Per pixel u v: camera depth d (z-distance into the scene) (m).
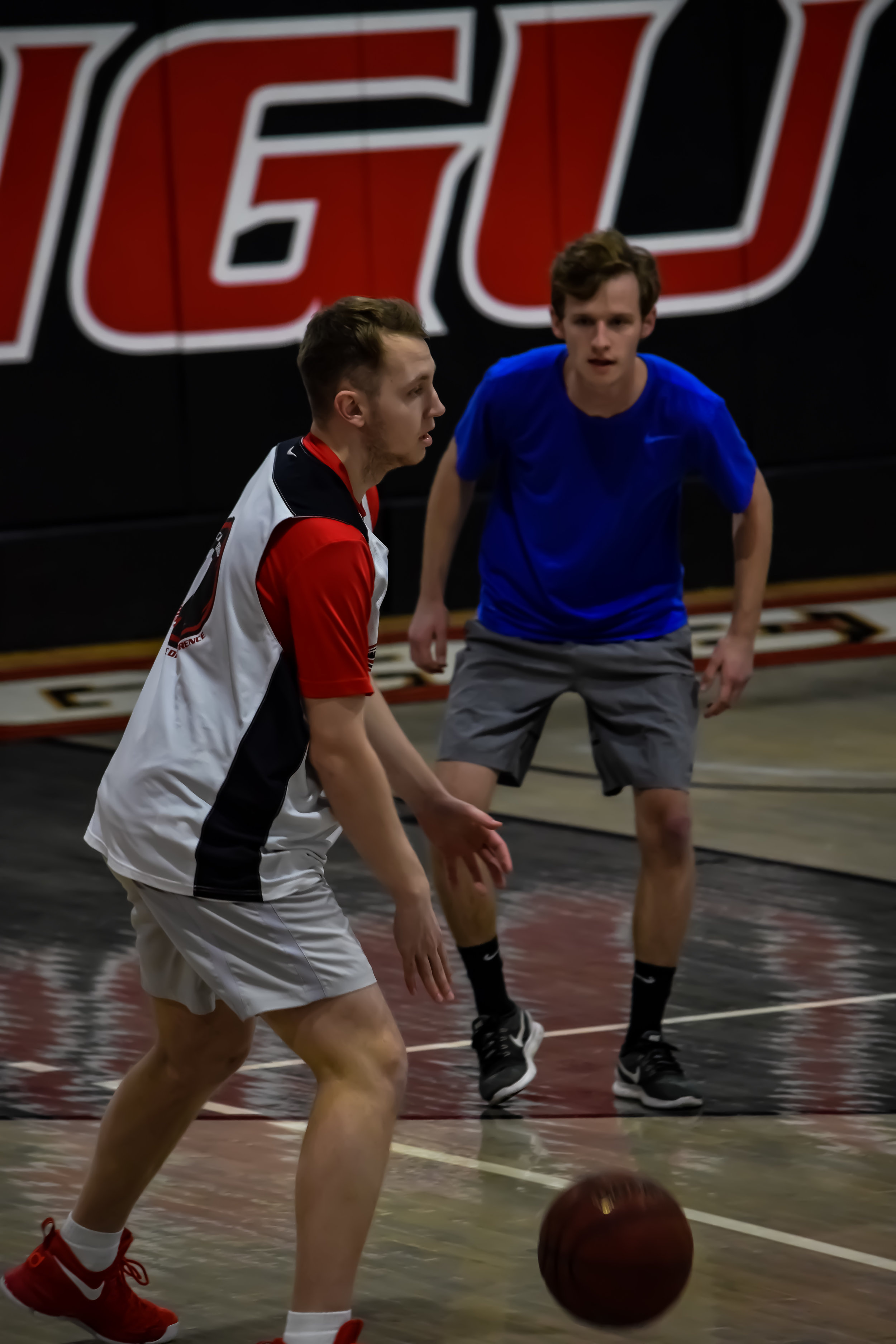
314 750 8.00
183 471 28.25
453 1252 10.12
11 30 26.28
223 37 27.20
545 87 28.66
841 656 26.50
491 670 12.50
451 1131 11.84
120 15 26.70
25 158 26.69
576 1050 13.23
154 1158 8.71
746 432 30.38
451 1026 13.82
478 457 12.51
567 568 12.28
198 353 27.97
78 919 16.61
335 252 28.30
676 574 12.58
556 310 11.80
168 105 27.17
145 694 8.41
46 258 27.02
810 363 30.42
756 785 20.53
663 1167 11.21
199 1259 10.03
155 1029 13.80
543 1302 9.52
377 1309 9.45
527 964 15.10
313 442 8.31
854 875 17.33
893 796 20.00
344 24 27.67
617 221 29.34
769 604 29.38
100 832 8.38
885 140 30.17
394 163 28.30
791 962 15.05
